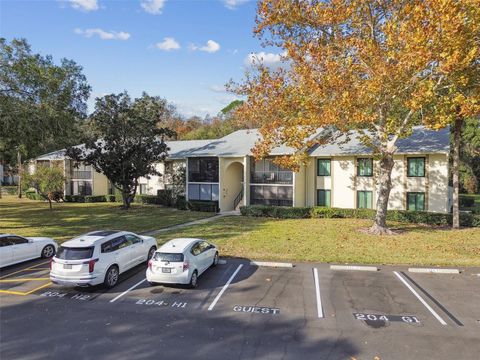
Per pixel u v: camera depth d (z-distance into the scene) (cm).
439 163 2683
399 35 1599
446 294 1145
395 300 1096
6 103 2428
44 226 2564
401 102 1909
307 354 779
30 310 1051
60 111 2734
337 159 3095
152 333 891
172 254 1209
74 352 800
